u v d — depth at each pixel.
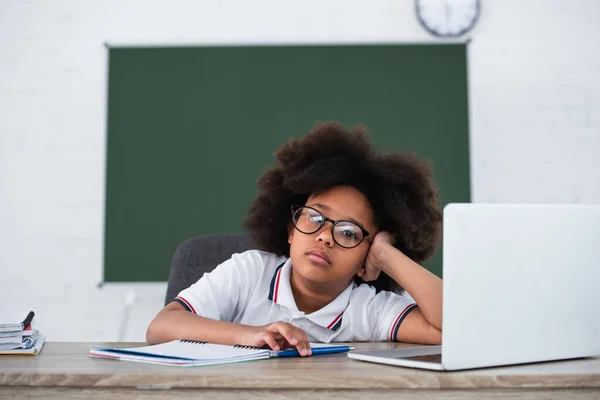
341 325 1.34
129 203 3.54
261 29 3.63
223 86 3.58
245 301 1.42
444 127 3.54
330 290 1.34
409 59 3.57
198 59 3.59
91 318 3.55
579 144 3.60
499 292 0.86
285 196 1.50
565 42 3.62
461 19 3.57
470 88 3.60
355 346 1.19
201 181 3.54
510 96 3.61
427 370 0.83
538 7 3.63
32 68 3.65
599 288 0.96
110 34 3.66
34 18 3.66
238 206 3.53
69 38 3.66
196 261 1.66
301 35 3.62
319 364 0.89
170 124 3.57
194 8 3.65
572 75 3.62
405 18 3.61
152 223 3.54
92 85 3.65
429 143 3.54
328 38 3.62
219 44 3.59
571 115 3.61
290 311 1.36
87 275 3.57
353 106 3.56
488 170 3.60
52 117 3.64
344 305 1.36
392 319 1.34
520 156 3.60
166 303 1.64
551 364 0.90
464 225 0.84
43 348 1.16
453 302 0.83
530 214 0.90
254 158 3.55
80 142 3.63
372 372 0.80
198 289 1.37
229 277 1.41
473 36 3.62
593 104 3.61
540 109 3.61
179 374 0.77
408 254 1.48
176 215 3.54
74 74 3.65
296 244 1.30
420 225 1.43
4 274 3.58
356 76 3.56
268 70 3.57
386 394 0.77
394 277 1.32
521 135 3.60
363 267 1.38
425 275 1.29
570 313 0.94
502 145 3.61
